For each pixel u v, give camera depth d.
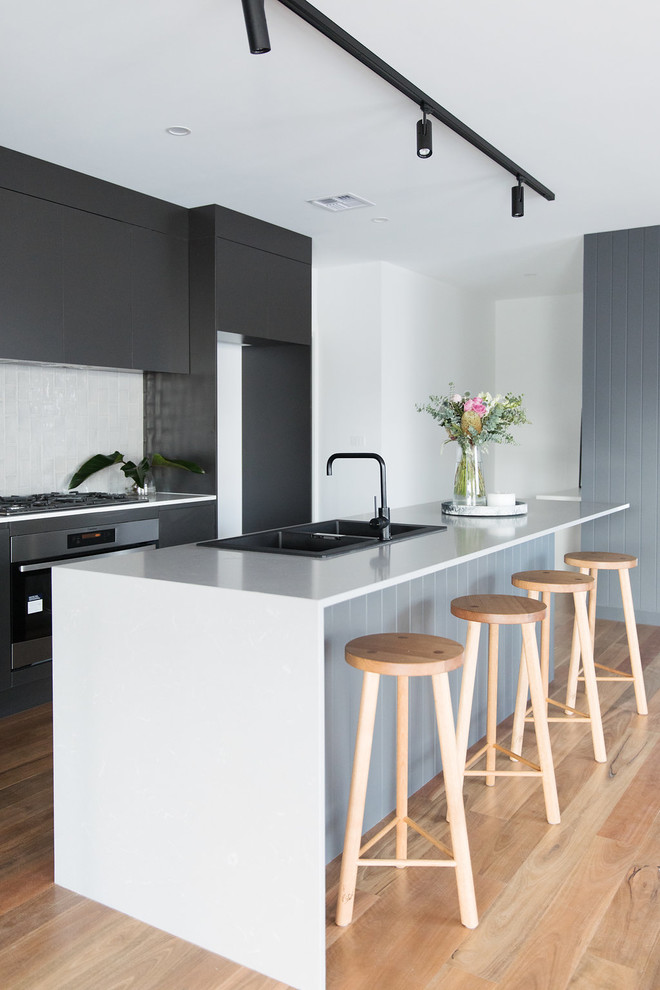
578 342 7.76
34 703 3.80
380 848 2.44
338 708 2.37
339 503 6.46
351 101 3.17
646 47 2.73
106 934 2.05
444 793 2.83
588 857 2.38
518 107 3.23
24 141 3.59
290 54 2.79
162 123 3.40
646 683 4.12
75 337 4.01
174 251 4.59
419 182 4.19
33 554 3.68
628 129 3.47
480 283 7.15
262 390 5.80
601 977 1.85
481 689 3.34
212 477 4.67
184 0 2.44
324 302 6.46
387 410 6.31
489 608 2.53
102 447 4.74
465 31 2.62
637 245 5.19
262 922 1.90
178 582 2.01
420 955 1.94
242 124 3.41
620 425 5.33
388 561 2.35
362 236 5.36
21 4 2.46
